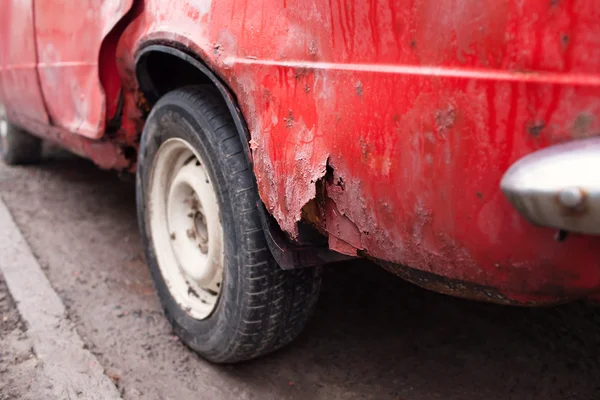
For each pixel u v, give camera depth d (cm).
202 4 196
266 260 199
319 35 152
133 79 264
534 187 108
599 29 104
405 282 316
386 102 136
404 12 129
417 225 138
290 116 164
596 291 123
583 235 113
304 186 161
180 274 260
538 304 137
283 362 247
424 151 130
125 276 334
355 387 229
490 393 224
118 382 234
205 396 225
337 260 199
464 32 119
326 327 273
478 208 124
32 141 540
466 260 133
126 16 242
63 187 501
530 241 119
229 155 200
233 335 214
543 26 109
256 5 173
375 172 142
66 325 269
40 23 345
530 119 112
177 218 258
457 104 122
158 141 247
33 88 378
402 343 259
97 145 327
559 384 228
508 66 114
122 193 486
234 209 199
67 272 336
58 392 221
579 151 106
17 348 252
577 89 107
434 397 222
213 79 194
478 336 263
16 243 358
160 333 273
